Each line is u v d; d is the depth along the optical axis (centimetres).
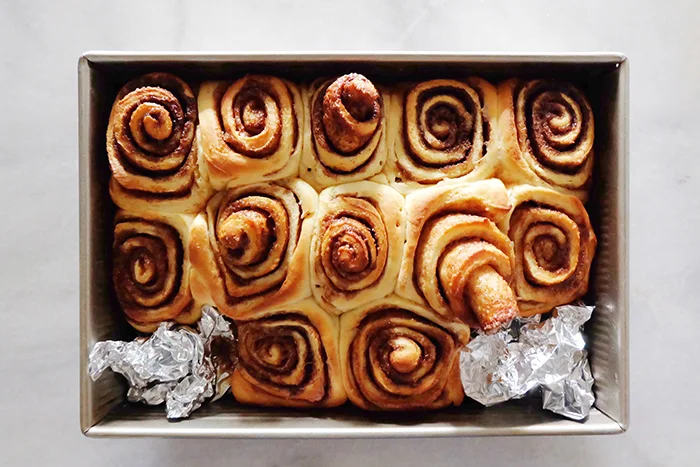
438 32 57
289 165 46
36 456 55
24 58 57
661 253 57
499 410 48
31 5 57
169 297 47
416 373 46
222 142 45
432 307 46
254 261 46
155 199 47
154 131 45
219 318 47
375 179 47
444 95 47
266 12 56
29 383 55
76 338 56
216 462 54
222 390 49
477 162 47
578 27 57
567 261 47
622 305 46
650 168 57
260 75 47
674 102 57
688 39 58
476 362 47
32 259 56
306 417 47
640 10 57
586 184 48
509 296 43
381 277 45
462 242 45
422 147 47
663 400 56
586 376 48
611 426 45
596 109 49
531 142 47
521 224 47
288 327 47
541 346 48
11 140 57
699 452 55
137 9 56
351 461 54
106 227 48
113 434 45
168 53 45
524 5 57
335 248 45
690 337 56
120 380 49
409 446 54
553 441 55
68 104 57
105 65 46
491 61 46
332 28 56
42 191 57
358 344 46
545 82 48
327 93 45
